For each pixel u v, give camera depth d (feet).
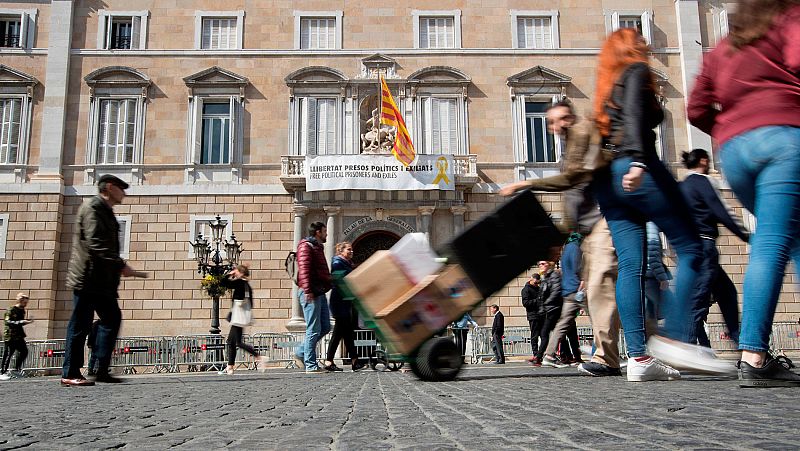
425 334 20.03
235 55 82.74
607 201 17.11
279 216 79.82
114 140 80.89
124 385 24.63
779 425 7.45
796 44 11.53
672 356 16.69
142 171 80.48
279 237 79.41
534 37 85.56
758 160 12.00
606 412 9.54
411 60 83.76
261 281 78.33
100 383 25.79
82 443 7.91
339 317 36.42
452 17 85.30
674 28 85.71
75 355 24.22
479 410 10.70
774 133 11.80
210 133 81.92
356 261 79.82
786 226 11.97
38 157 79.61
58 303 77.46
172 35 83.30
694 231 16.92
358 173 77.10
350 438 7.74
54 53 81.15
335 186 76.79
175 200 79.87
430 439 7.39
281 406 13.19
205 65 82.69
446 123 82.48
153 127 81.15
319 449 6.86
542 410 10.25
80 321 24.25
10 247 76.89
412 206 78.28
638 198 16.40
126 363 56.65
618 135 16.40
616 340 22.39
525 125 82.74
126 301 77.87
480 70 83.71
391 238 81.00
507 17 85.30
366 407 12.20
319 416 10.68
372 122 81.97
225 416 11.19
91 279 24.06
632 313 16.90
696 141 82.23
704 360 16.62
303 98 82.33
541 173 81.82
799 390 12.06
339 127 81.82
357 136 81.66
